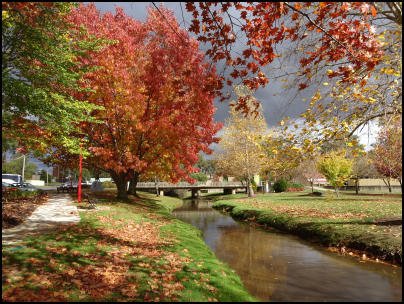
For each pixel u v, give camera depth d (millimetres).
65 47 12859
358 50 6992
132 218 15852
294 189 52594
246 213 23844
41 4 10969
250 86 7840
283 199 33969
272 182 60906
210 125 23172
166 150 22312
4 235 10320
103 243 10039
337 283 8477
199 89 9961
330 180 33531
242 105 8195
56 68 12531
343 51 7352
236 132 40750
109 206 19891
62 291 6129
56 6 11484
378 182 59188
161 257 9258
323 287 8203
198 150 24312
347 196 35812
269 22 6648
